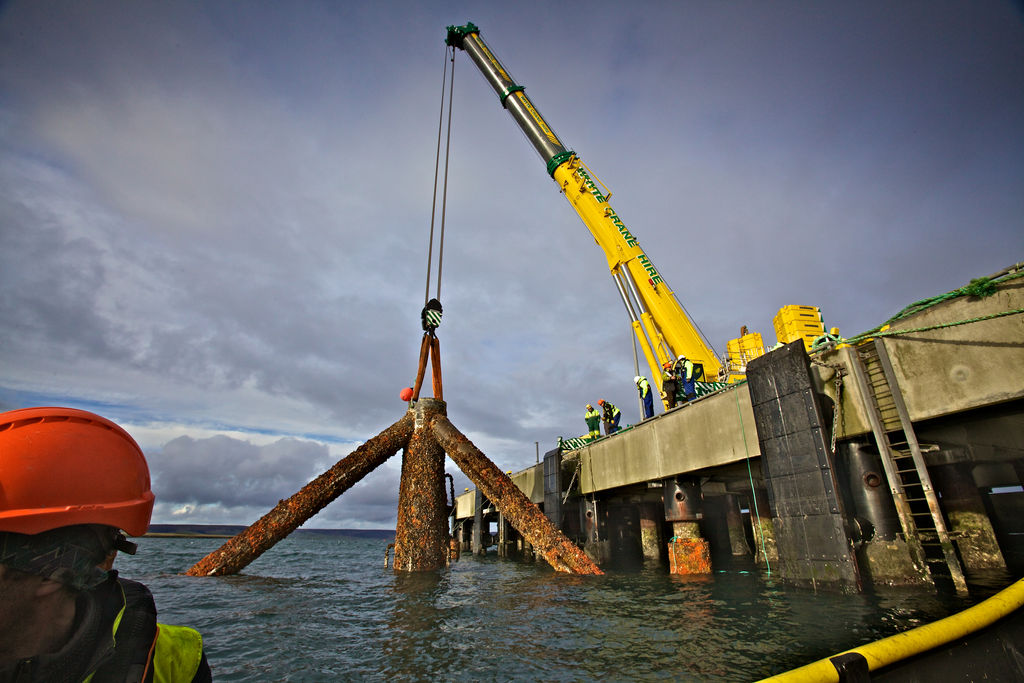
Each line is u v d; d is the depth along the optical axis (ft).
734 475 44.14
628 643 18.04
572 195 70.38
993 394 21.67
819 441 26.86
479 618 23.62
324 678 14.85
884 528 25.96
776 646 16.79
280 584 38.06
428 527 45.70
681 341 57.52
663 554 56.80
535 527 42.42
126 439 4.62
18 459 3.52
